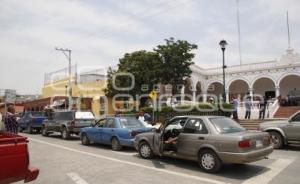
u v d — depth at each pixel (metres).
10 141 4.78
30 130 23.55
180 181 7.57
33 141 17.34
